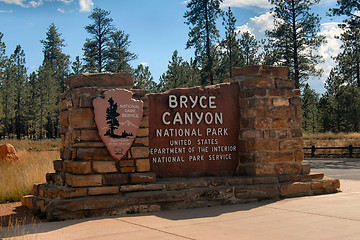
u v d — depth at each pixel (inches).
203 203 330.6
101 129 305.6
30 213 318.0
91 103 307.6
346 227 242.8
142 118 323.6
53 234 238.5
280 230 239.3
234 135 378.9
